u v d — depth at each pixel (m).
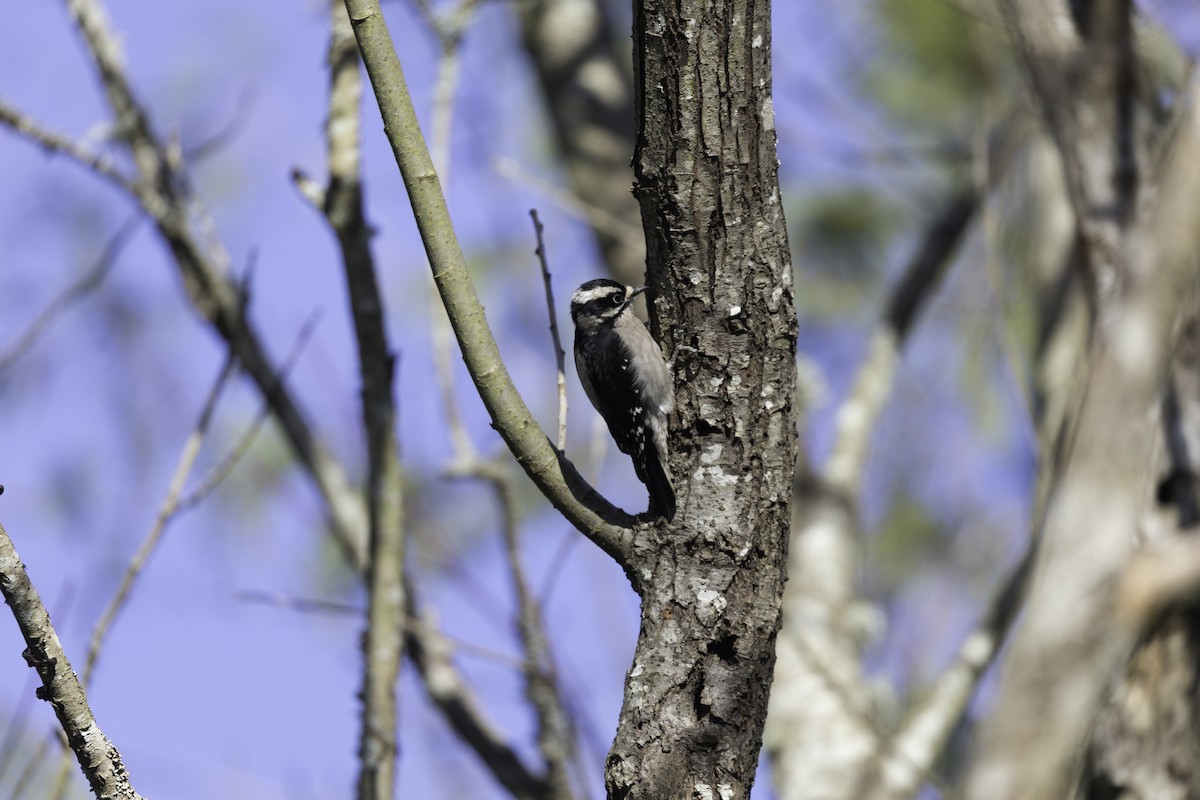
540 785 11.02
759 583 7.05
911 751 11.54
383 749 9.16
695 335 7.20
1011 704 4.76
